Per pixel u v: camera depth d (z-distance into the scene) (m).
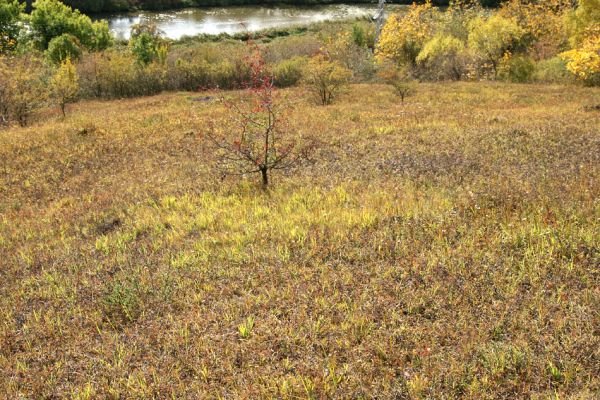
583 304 5.52
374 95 25.92
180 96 28.50
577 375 4.50
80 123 19.45
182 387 4.89
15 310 6.74
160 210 9.97
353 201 9.39
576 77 27.78
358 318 5.63
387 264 6.80
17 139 17.30
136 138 16.77
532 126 14.26
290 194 10.16
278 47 41.16
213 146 14.84
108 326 6.21
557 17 35.75
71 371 5.38
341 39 39.59
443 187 9.63
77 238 9.18
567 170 9.81
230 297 6.48
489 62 33.47
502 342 5.07
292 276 6.82
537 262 6.40
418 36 37.16
